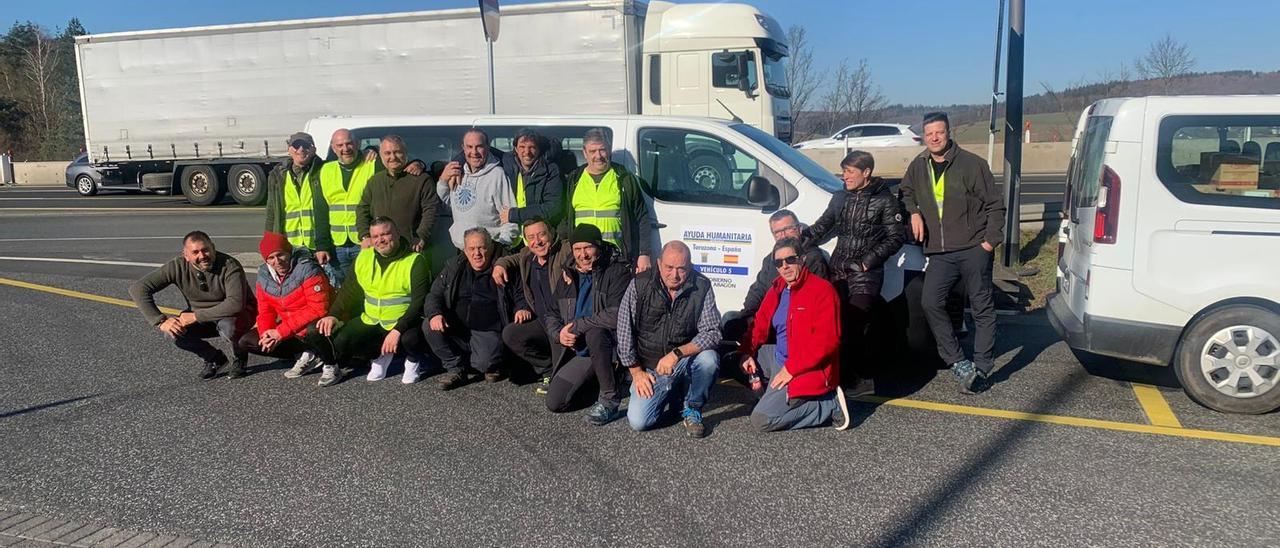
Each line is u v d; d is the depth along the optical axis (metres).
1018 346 6.72
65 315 8.01
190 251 5.78
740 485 4.16
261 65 16.52
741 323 5.77
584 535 3.66
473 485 4.18
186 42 17.11
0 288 9.30
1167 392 5.52
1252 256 4.87
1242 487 4.05
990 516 3.78
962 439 4.73
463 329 5.75
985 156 26.22
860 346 5.45
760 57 13.80
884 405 5.35
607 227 5.66
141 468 4.41
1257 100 4.83
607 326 5.02
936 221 5.41
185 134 17.50
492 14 9.16
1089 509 3.84
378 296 5.74
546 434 4.89
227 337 6.00
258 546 3.57
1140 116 4.99
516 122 6.58
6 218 16.73
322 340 5.74
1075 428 4.88
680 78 14.07
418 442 4.77
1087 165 5.57
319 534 3.68
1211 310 4.99
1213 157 4.91
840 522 3.76
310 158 6.68
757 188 5.64
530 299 5.58
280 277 5.82
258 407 5.40
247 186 17.97
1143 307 5.07
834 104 30.11
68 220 16.23
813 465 4.39
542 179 5.88
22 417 5.21
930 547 3.52
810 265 5.29
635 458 4.52
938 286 5.46
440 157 6.77
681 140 6.14
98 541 3.62
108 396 5.62
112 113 17.94
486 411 5.30
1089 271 5.22
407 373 5.88
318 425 5.06
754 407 5.25
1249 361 4.94
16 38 58.56
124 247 12.55
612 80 14.04
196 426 5.05
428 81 15.23
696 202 6.02
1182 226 4.95
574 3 14.01
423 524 3.77
